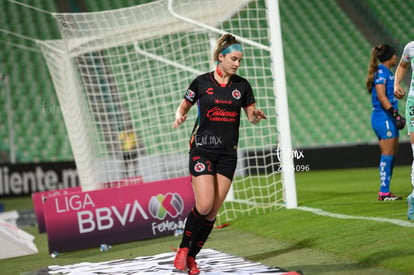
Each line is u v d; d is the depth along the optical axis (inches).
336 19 2812.5
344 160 2048.5
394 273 507.2
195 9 1102.4
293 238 748.6
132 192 911.0
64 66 1133.7
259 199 1256.2
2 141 2319.1
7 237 854.5
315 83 2564.0
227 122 571.5
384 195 964.6
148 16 1083.9
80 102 1147.3
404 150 1947.6
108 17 1088.8
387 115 936.3
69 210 860.0
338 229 730.2
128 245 872.3
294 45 2721.5
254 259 658.8
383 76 912.9
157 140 1796.3
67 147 2322.8
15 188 1962.4
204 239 597.6
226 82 575.2
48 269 703.1
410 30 2701.8
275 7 983.6
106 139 1593.3
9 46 2605.8
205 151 569.9
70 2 2802.7
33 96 2438.5
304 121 2433.6
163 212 926.4
